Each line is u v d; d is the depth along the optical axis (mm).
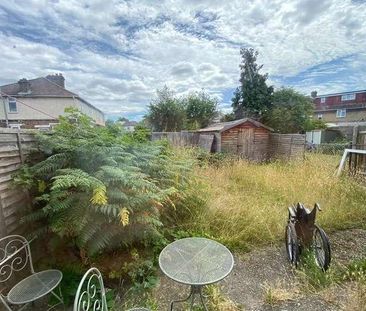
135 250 2854
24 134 2805
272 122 15516
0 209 2312
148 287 2527
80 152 2846
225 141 10680
